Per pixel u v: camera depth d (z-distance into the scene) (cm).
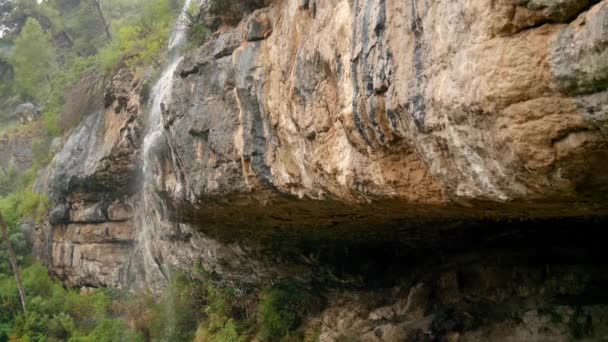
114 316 2170
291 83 783
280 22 866
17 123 3988
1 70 4341
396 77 536
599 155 389
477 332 1017
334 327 1323
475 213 672
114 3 4034
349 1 624
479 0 418
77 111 2656
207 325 1633
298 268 1401
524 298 1008
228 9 1111
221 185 1020
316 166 750
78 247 2544
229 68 986
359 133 624
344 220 971
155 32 2011
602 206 505
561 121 390
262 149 904
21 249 2989
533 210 570
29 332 2223
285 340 1379
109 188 2242
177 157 1199
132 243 2262
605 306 871
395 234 1072
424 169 573
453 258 1166
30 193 3056
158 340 1764
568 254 981
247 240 1385
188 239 1698
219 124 1008
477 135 449
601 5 349
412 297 1185
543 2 379
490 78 414
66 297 2420
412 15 509
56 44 4141
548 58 385
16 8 4569
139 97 1839
